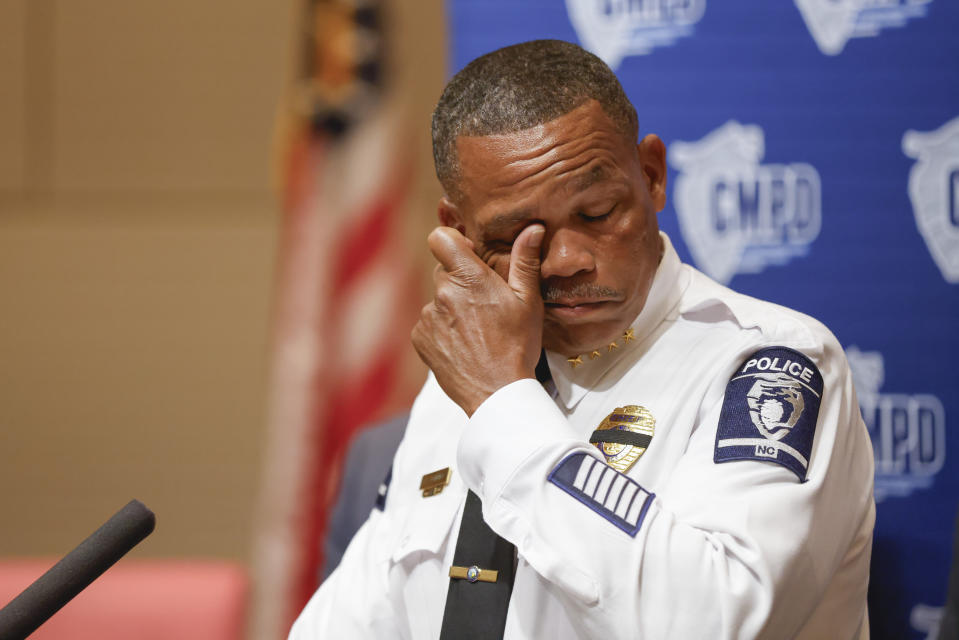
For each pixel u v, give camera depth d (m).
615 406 2.73
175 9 6.09
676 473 2.50
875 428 4.49
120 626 5.38
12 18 6.12
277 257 5.97
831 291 4.55
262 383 5.93
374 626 2.80
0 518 5.98
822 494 2.38
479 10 4.80
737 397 2.49
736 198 4.62
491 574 2.59
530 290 2.54
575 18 4.75
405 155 5.77
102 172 6.11
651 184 2.81
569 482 2.36
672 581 2.22
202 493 5.89
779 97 4.61
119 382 6.01
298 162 5.92
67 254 6.07
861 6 4.54
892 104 4.52
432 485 2.87
